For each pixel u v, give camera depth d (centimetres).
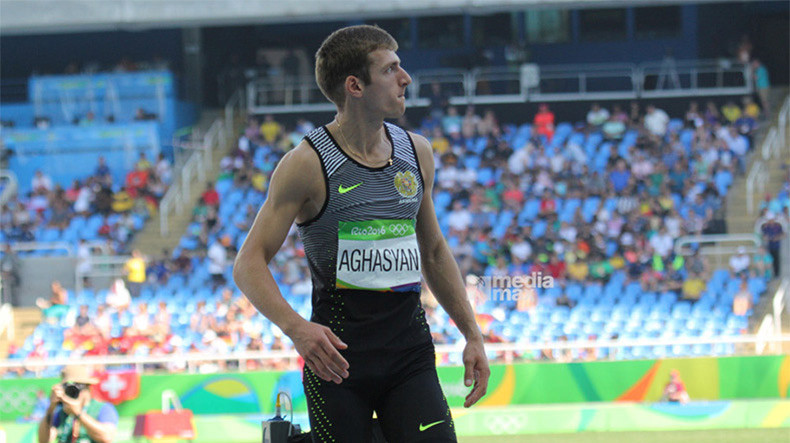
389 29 5425
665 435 2236
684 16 5238
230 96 5125
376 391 551
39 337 3206
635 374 2492
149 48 5366
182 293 3534
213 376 2433
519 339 2838
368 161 551
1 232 4112
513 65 4950
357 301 548
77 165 4622
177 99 5006
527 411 2338
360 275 546
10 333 3441
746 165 4403
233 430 2245
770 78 5266
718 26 5234
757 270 3528
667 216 3834
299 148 548
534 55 5372
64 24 4122
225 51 5331
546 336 2891
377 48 544
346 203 544
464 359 591
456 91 4766
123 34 5344
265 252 550
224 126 5019
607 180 4088
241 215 4150
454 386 1595
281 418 605
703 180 4156
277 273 3522
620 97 4706
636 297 3403
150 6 4141
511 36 5372
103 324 3094
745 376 2497
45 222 4238
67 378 1038
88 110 4859
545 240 3516
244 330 2945
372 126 550
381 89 540
